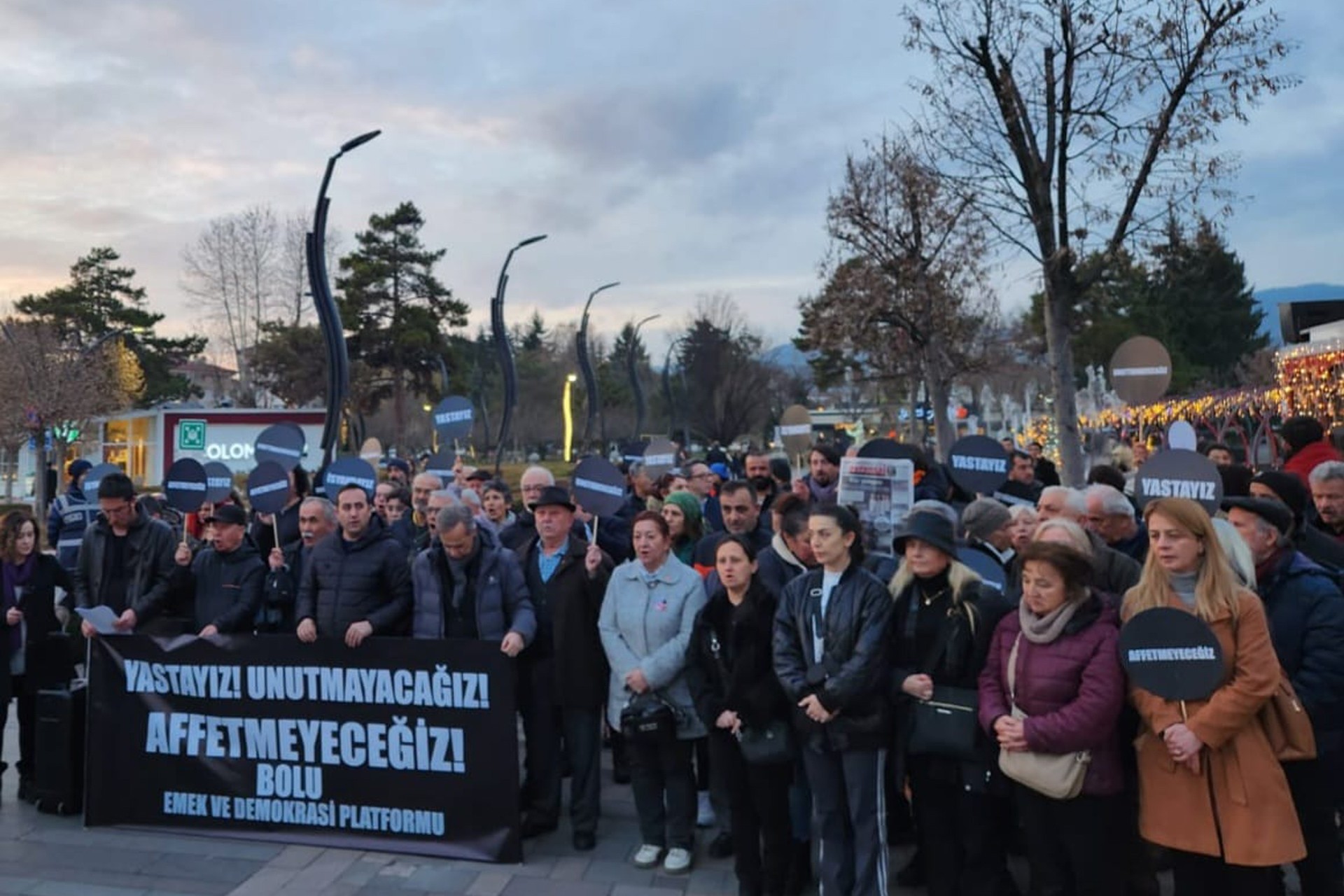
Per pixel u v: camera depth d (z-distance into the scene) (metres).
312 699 5.46
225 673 5.60
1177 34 10.12
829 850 4.41
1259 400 27.83
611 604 5.25
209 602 6.23
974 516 5.54
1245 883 3.66
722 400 46.09
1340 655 3.93
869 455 6.79
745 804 4.70
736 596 4.76
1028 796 3.94
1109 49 10.45
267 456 9.22
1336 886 4.11
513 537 7.08
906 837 5.49
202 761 5.61
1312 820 4.09
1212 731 3.58
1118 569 4.66
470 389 71.50
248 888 4.82
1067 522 4.16
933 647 4.27
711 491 9.25
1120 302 48.56
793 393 61.19
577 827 5.40
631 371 35.25
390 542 5.85
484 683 5.23
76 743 5.97
